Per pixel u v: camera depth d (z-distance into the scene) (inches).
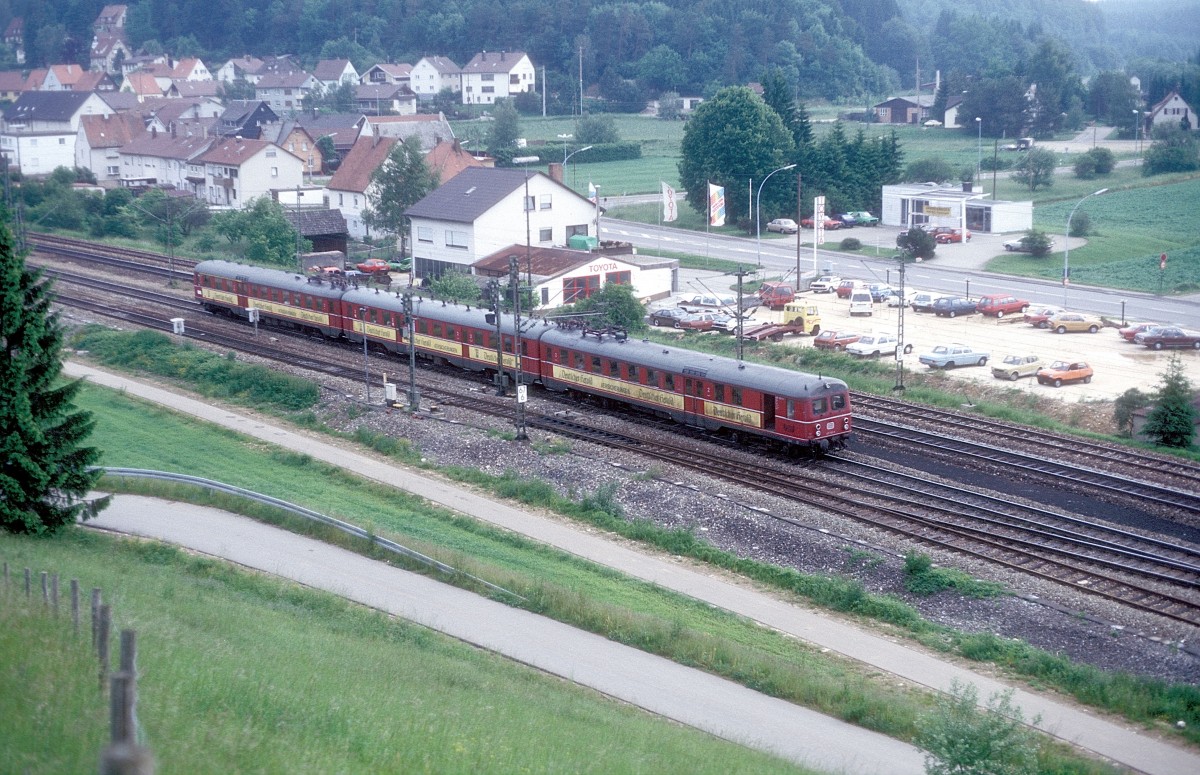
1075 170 5979.3
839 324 3314.5
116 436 2139.5
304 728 816.9
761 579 1507.1
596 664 1229.7
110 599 1096.8
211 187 5605.3
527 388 2475.4
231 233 4436.5
